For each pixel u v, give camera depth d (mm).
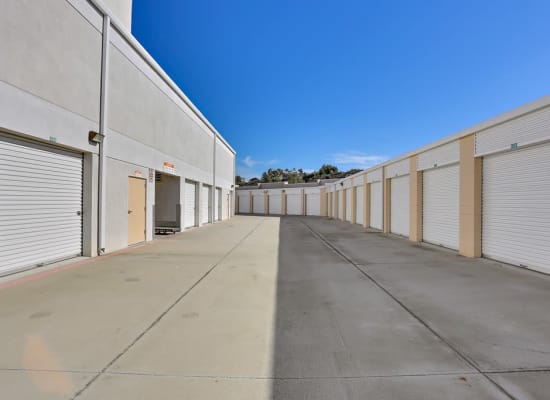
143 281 6004
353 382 2729
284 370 2922
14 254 6176
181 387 2641
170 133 13836
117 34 9164
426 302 4863
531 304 4738
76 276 6281
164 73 12734
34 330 3734
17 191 6188
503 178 7734
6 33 5531
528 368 2939
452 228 9945
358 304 4793
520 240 7230
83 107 7641
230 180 29828
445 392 2576
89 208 8125
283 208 39000
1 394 2502
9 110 5609
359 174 20531
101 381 2707
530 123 6699
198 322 4055
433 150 10750
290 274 6738
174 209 15523
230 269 7172
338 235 14688
